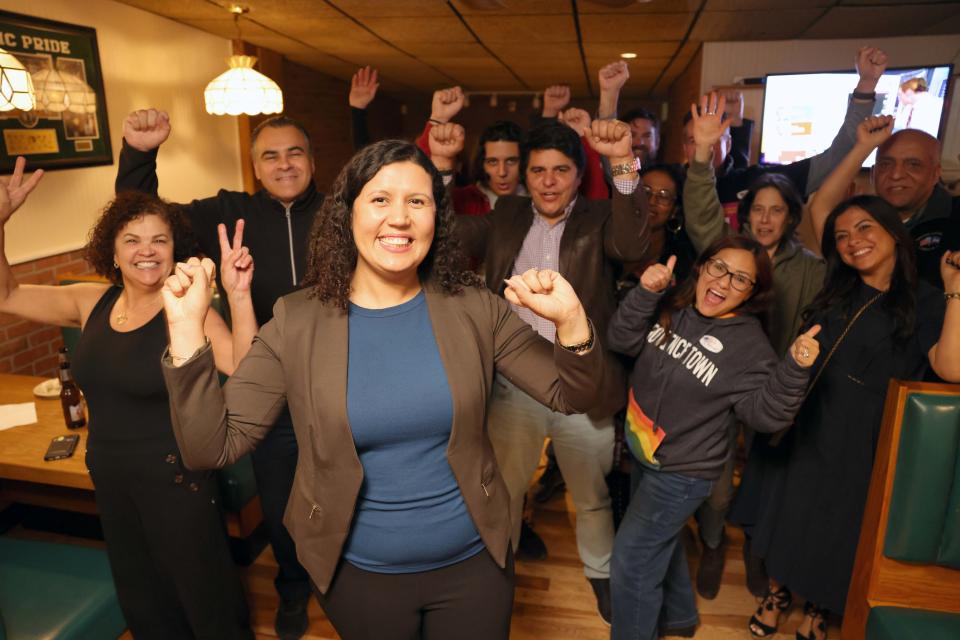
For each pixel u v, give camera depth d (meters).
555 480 2.93
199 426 1.04
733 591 2.36
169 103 4.77
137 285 1.69
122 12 4.20
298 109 7.16
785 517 1.96
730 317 1.78
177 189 4.96
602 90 2.47
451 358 1.16
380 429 1.13
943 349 1.58
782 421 1.63
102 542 2.67
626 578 1.86
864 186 4.61
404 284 1.19
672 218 2.51
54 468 2.10
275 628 2.15
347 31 5.06
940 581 1.60
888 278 1.79
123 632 1.82
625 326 1.81
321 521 1.18
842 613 1.84
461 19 4.52
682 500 1.78
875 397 1.78
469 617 1.26
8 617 1.65
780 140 5.14
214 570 1.76
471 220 2.14
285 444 2.00
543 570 2.46
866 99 2.70
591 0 3.66
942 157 4.88
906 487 1.54
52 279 3.69
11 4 3.34
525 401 2.00
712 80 5.52
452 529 1.21
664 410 1.78
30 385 2.78
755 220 2.29
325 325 1.16
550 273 1.04
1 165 3.31
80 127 3.85
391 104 11.24
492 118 11.77
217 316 1.68
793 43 5.34
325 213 1.17
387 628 1.24
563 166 1.90
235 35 5.30
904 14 4.32
